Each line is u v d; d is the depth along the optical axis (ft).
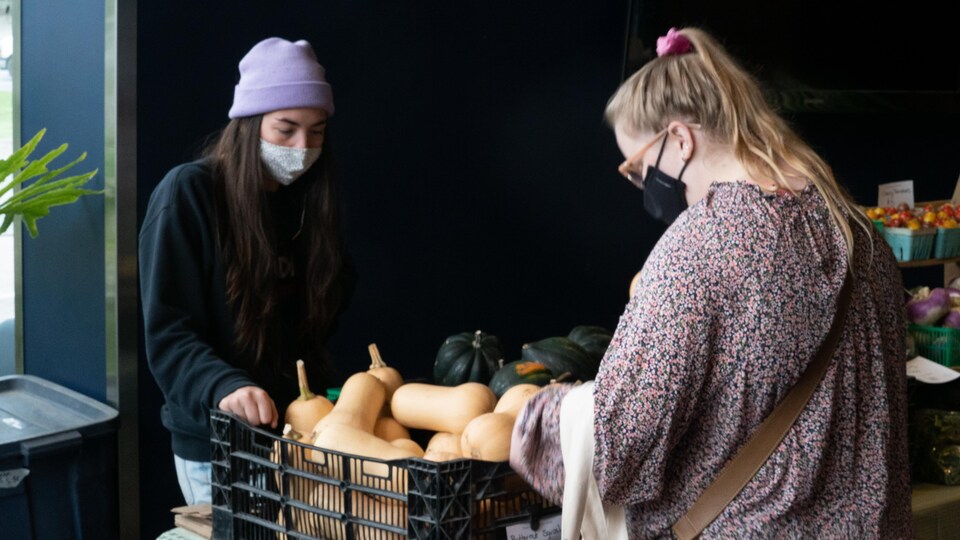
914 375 8.46
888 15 15.35
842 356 4.50
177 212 7.02
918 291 9.61
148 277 6.99
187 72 9.91
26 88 10.52
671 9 12.99
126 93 9.30
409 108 11.62
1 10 10.54
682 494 4.56
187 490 7.45
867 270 4.66
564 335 13.28
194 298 7.06
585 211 13.25
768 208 4.49
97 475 9.00
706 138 4.76
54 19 10.00
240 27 10.26
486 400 5.65
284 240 7.66
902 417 4.81
